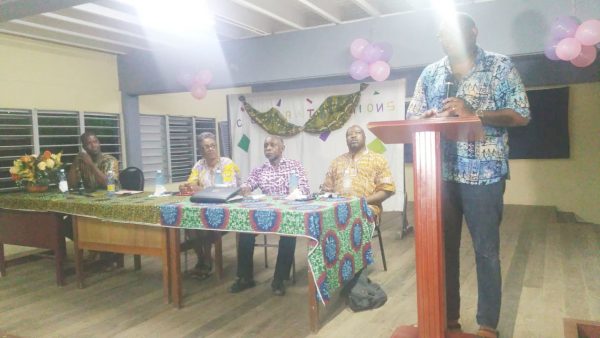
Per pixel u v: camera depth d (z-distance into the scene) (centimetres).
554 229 513
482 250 182
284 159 342
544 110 672
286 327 254
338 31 464
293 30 486
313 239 232
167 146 643
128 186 421
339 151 525
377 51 423
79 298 312
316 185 540
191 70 536
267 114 561
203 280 345
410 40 432
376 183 344
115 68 571
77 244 325
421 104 196
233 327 255
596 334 237
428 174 149
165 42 513
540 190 695
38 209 338
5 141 453
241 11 438
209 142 352
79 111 521
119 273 373
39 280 357
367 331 245
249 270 322
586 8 360
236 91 768
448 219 190
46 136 486
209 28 462
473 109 165
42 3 282
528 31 381
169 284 294
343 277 261
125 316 276
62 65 501
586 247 423
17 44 454
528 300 283
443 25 175
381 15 443
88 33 467
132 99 581
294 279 336
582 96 655
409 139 170
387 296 299
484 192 178
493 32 394
